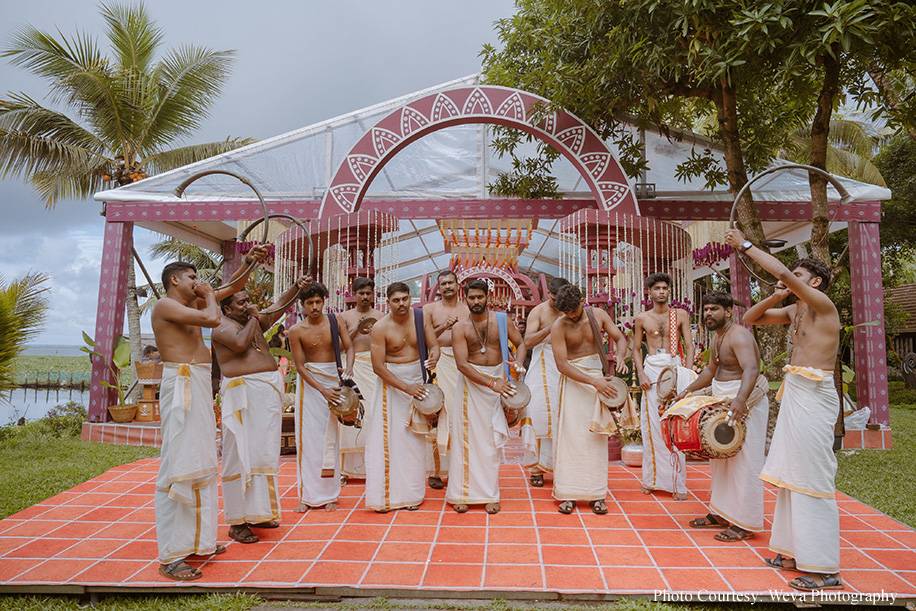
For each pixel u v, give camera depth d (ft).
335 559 11.73
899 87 22.04
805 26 17.97
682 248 24.25
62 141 41.22
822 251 21.58
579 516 14.46
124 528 13.76
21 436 29.12
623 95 24.97
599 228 22.68
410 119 25.04
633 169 27.43
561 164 29.50
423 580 10.78
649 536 13.03
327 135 28.84
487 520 14.14
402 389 14.64
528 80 27.53
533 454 16.38
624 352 15.11
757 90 25.27
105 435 26.89
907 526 13.91
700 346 24.66
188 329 11.46
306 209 28.37
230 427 12.55
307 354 15.30
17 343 28.50
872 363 26.66
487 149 29.99
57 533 13.43
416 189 30.17
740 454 12.84
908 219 52.70
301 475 15.01
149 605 10.45
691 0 18.34
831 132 50.31
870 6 15.87
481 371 14.76
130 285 41.34
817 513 10.50
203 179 28.55
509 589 10.42
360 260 23.65
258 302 40.14
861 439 25.54
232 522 12.77
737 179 22.65
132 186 28.35
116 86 38.19
